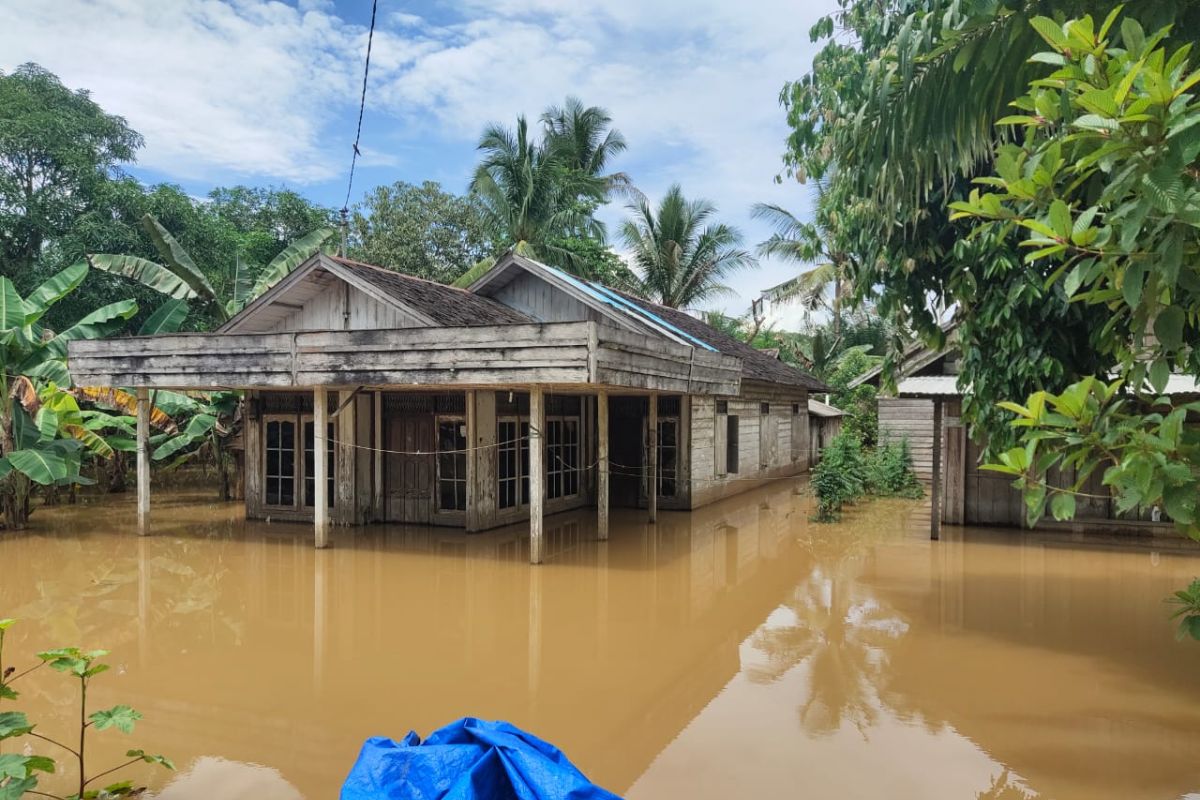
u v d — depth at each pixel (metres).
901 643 6.86
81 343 12.09
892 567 10.05
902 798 4.11
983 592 8.70
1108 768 4.44
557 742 4.86
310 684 5.96
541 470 10.20
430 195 26.69
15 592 8.97
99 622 7.74
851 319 34.06
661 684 5.91
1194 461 2.47
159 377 11.53
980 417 6.54
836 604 8.24
